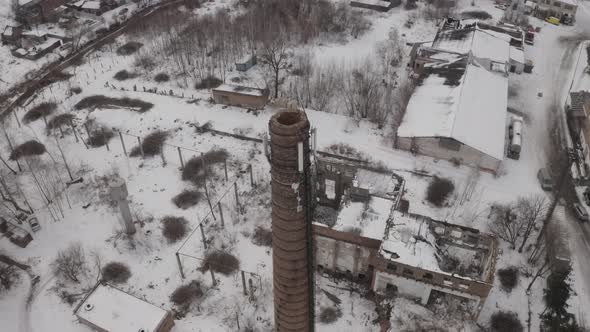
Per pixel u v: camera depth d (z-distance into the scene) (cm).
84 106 7425
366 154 6172
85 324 4353
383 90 7431
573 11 9769
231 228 5303
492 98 6656
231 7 10481
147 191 5834
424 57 7631
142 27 9519
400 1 10619
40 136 6831
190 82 7962
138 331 4109
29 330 4397
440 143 5931
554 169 6041
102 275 4859
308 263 2091
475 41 7919
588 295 4594
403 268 4116
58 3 10344
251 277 4778
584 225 5309
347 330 4300
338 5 10075
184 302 4597
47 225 5441
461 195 5575
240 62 8019
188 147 6500
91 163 6303
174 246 5153
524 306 4500
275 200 1880
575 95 7075
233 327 4356
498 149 5844
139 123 6994
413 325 4244
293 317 2298
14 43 9250
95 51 9012
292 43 8794
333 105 7169
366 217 4469
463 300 4409
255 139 6556
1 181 5534
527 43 9006
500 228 5109
